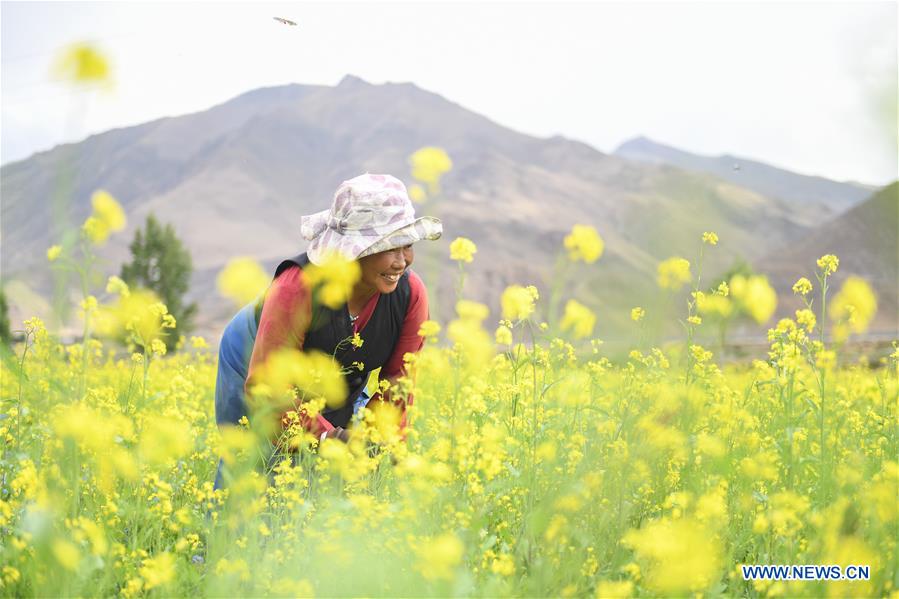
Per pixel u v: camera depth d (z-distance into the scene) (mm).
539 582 2152
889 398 3904
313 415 3264
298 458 3428
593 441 2738
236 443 2713
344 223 3383
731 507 2889
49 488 2373
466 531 2488
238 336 3824
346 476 2881
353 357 3711
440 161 2869
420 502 2521
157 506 2795
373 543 2328
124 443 3119
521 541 2480
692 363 2736
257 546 2475
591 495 2449
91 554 2209
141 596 2490
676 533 2145
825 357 3389
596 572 2475
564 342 2814
